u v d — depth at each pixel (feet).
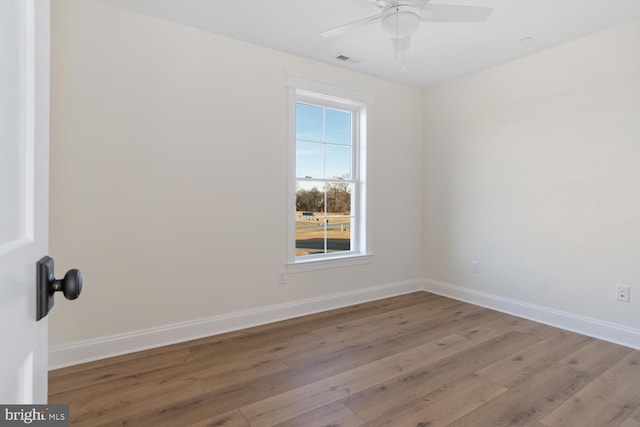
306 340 9.07
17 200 1.90
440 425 5.72
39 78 2.19
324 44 9.90
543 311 10.41
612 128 8.95
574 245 9.74
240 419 5.85
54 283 2.27
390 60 10.96
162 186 8.68
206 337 9.23
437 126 13.42
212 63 9.28
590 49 9.30
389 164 13.06
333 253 12.14
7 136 1.76
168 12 8.29
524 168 10.80
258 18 8.54
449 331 9.71
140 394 6.56
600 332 9.23
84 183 7.78
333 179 12.12
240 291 9.89
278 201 10.46
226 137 9.53
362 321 10.48
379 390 6.73
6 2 1.73
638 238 8.59
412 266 13.82
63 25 7.50
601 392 6.70
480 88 11.96
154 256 8.62
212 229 9.39
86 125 7.77
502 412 6.07
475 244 12.22
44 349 2.30
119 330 8.22
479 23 8.64
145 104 8.42
